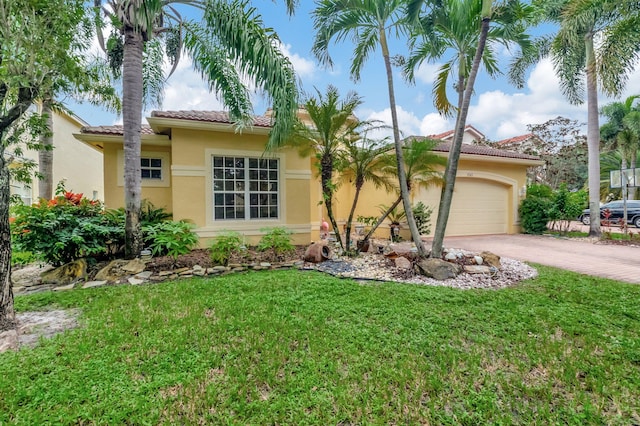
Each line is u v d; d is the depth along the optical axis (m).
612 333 4.23
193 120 9.27
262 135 10.34
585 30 13.09
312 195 13.25
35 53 4.04
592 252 10.92
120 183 10.68
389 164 9.42
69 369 3.25
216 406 2.76
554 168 28.62
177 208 9.42
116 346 3.74
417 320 4.64
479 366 3.46
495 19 7.63
